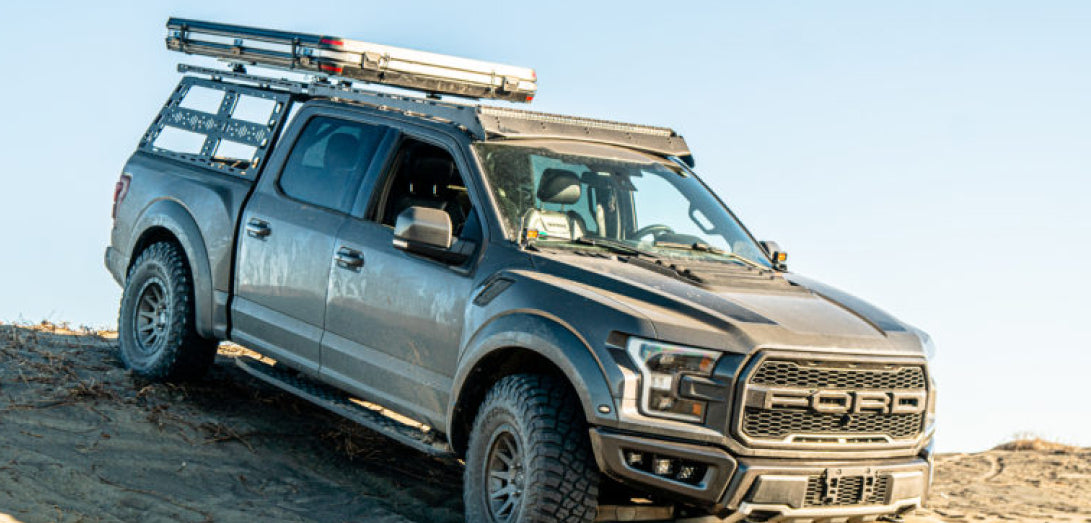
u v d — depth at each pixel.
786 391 4.44
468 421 5.23
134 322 7.19
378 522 5.23
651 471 4.43
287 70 6.88
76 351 7.62
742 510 4.41
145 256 7.05
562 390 4.67
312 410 7.12
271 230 6.34
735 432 4.38
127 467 5.52
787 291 5.16
